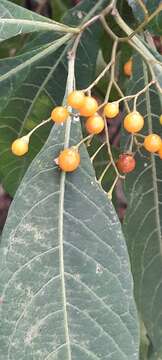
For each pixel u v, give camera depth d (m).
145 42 0.23
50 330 0.21
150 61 0.22
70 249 0.21
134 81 0.25
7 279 0.20
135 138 0.23
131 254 0.25
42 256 0.21
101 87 0.30
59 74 0.27
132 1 0.24
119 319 0.21
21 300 0.21
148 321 0.25
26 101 0.27
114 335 0.21
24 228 0.21
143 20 0.24
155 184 0.25
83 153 0.21
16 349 0.20
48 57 0.27
